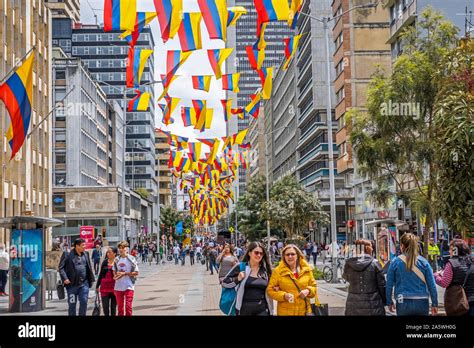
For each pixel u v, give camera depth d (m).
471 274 9.57
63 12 132.38
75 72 68.44
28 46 42.62
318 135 80.69
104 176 87.50
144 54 18.78
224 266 15.73
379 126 20.41
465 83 14.77
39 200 46.28
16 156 39.84
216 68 19.48
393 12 45.22
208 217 75.69
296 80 94.31
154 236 101.75
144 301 21.83
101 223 62.31
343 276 9.80
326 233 80.38
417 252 9.15
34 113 44.88
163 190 147.75
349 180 59.94
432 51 20.41
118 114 95.25
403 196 21.70
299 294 8.87
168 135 34.75
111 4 16.39
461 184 13.27
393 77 20.38
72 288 13.61
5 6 38.00
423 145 19.84
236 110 26.66
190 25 16.56
